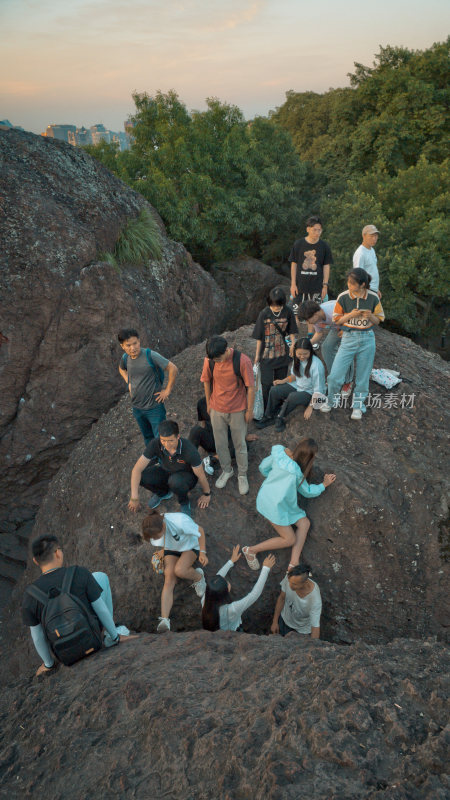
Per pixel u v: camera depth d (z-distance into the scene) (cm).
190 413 697
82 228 975
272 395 596
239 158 1783
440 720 257
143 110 1778
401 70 2775
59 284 908
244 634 412
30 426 920
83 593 359
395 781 224
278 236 2144
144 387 541
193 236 1611
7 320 874
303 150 3844
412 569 509
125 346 521
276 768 235
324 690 282
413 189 2289
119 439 740
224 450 535
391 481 540
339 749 241
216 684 328
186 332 1243
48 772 283
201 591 487
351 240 2041
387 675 293
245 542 527
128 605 519
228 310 1684
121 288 978
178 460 473
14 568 880
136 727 295
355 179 2586
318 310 562
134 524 569
